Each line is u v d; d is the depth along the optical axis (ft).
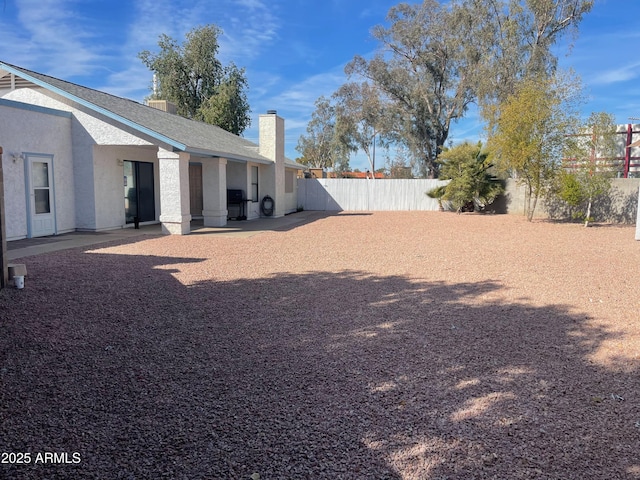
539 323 18.67
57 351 15.11
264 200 74.84
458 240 45.44
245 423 10.96
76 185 48.01
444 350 15.71
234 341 16.44
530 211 69.05
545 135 58.54
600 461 9.52
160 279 25.93
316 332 17.49
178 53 128.77
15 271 22.26
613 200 66.08
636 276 27.96
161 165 47.01
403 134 125.59
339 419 11.19
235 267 30.12
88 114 46.75
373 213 86.99
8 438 10.19
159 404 11.82
